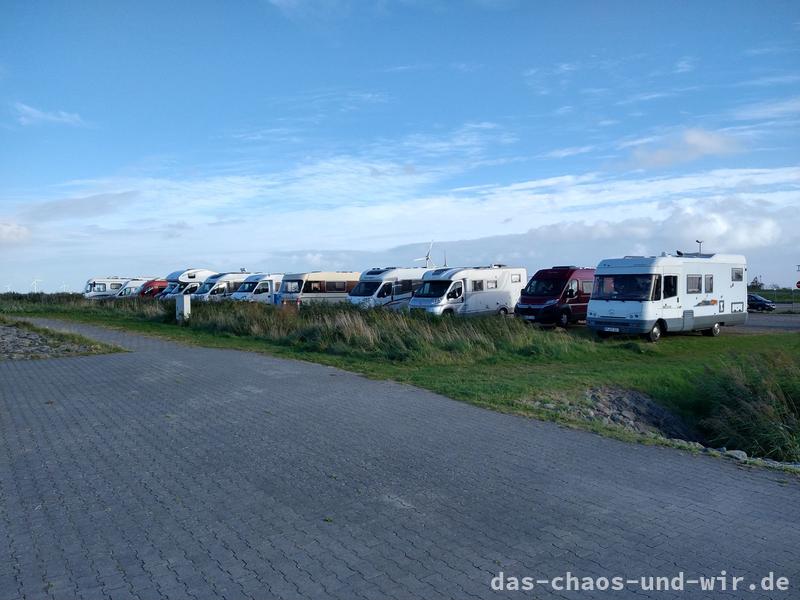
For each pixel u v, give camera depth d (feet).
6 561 15.99
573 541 17.20
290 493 20.80
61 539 17.29
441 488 21.36
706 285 76.84
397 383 41.45
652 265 69.97
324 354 56.18
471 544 16.96
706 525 18.47
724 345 68.49
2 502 20.11
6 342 62.39
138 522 18.43
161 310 105.29
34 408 33.91
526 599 14.12
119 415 32.12
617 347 63.26
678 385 46.83
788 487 22.15
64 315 117.29
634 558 16.21
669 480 22.70
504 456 25.22
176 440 27.32
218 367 48.03
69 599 14.08
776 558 16.31
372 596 14.17
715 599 14.23
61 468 23.54
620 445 27.32
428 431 29.04
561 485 21.84
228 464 23.90
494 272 94.73
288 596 14.17
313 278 110.01
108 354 56.29
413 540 17.19
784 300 204.03
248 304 91.71
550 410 35.42
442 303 86.84
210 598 14.10
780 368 43.88
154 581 14.89
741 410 39.04
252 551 16.47
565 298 86.89
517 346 59.00
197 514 19.03
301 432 28.68
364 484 21.71
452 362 51.98
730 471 24.00
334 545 16.85
